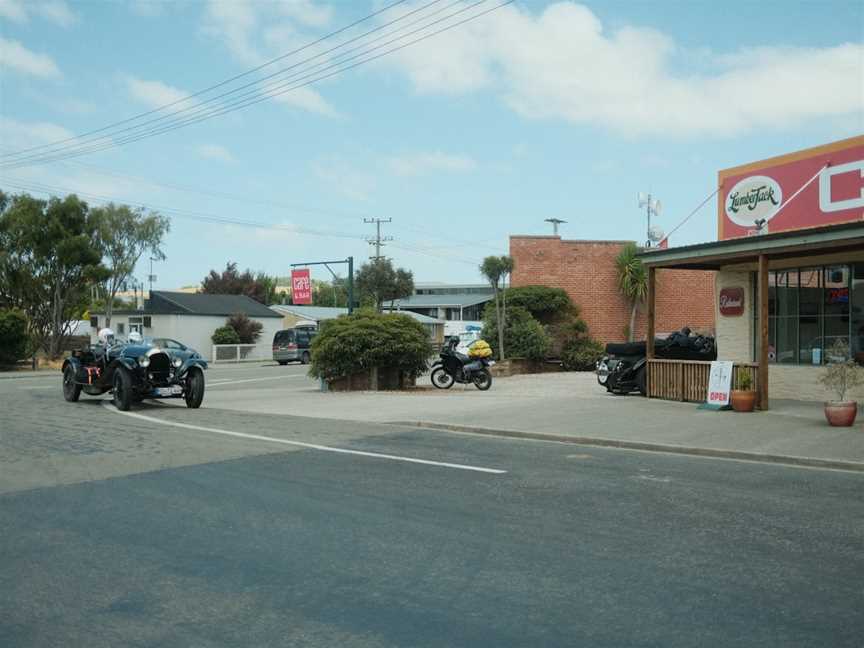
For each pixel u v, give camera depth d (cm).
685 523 664
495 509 721
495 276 2658
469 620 453
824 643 413
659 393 1675
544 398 1756
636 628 437
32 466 963
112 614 470
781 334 1639
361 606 479
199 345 5094
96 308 5866
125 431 1300
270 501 763
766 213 1727
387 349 2130
